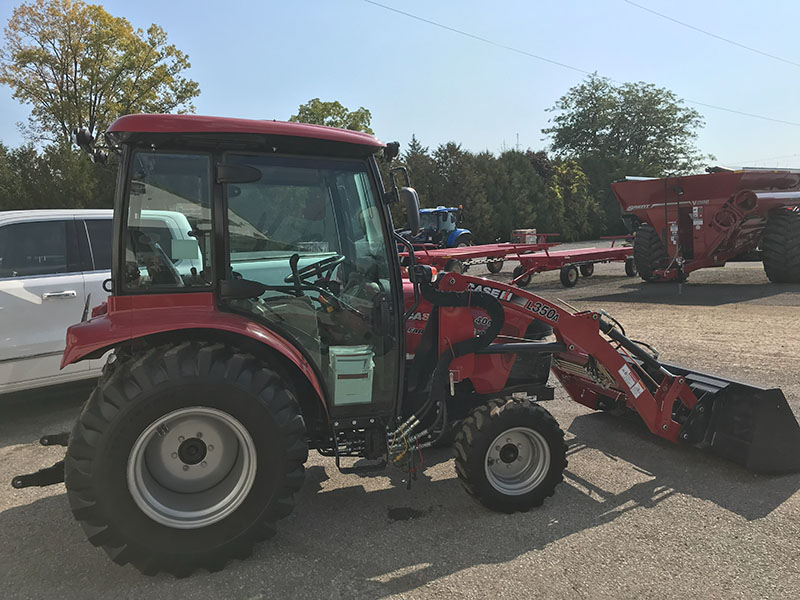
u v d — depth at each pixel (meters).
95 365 5.04
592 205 42.50
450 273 3.34
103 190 24.50
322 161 2.94
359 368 2.99
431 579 2.57
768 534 2.94
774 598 2.41
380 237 3.08
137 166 2.65
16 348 4.60
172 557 2.55
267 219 2.88
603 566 2.67
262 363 2.74
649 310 9.47
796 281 11.47
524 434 3.25
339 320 3.05
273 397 2.64
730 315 8.69
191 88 32.50
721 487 3.50
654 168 49.28
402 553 2.80
